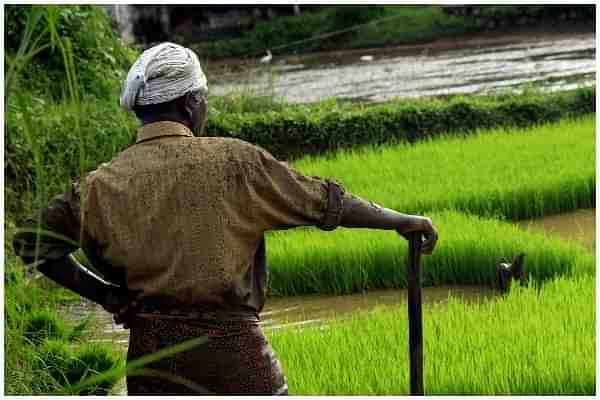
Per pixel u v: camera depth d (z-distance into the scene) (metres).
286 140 25.50
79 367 9.61
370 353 9.80
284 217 5.62
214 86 41.38
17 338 6.80
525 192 18.02
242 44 67.19
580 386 9.02
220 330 5.52
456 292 14.23
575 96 27.47
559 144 22.19
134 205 5.51
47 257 5.75
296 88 43.62
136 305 5.66
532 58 47.84
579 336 10.03
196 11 70.38
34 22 4.52
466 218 16.16
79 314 13.13
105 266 5.74
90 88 21.30
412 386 6.41
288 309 13.83
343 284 14.59
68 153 15.40
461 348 9.88
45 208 5.76
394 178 19.48
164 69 5.62
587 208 18.53
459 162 20.94
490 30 64.38
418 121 26.23
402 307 11.77
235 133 25.19
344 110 27.31
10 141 14.62
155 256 5.48
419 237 6.15
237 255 5.48
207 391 5.55
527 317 10.85
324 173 20.50
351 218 5.78
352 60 56.72
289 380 9.15
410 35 65.12
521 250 14.45
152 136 5.66
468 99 27.50
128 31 51.25
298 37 67.25
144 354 5.61
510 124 26.92
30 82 19.78
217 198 5.46
